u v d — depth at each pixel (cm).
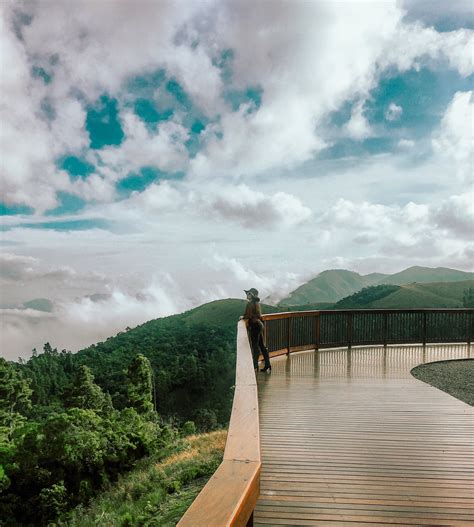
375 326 1364
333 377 930
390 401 738
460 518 351
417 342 1387
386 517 350
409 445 524
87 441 2216
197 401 11338
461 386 858
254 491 173
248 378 362
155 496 1156
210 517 133
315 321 1298
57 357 15288
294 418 639
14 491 2036
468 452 502
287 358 1155
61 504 1888
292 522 341
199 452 1692
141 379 7806
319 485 409
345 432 574
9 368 8531
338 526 337
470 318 1423
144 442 2464
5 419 6912
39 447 2178
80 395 8181
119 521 1094
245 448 202
